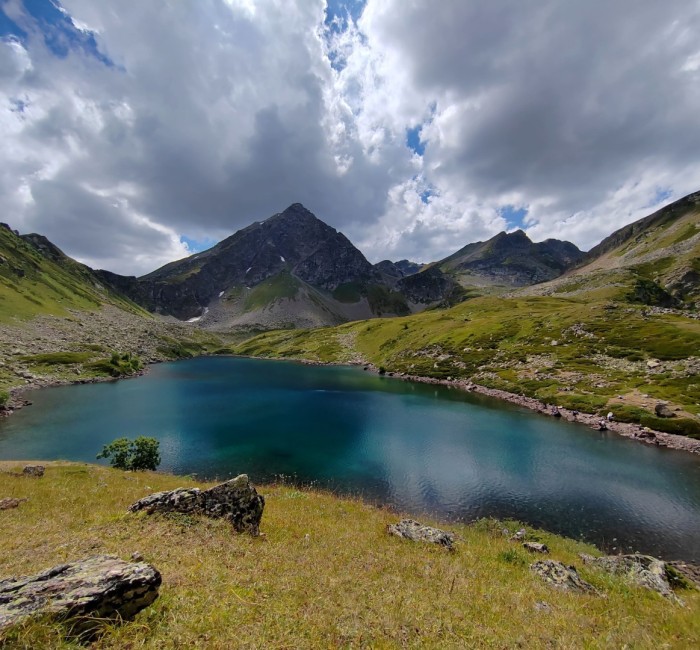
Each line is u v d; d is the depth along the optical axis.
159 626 6.30
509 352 110.44
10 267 197.25
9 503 19.38
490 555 16.94
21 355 118.81
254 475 43.47
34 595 6.05
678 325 94.94
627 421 60.31
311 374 136.50
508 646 7.90
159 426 64.62
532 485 40.53
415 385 107.12
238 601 7.76
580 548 25.88
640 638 9.23
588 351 94.19
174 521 13.28
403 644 7.23
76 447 53.50
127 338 197.88
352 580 10.58
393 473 43.97
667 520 33.38
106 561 7.46
